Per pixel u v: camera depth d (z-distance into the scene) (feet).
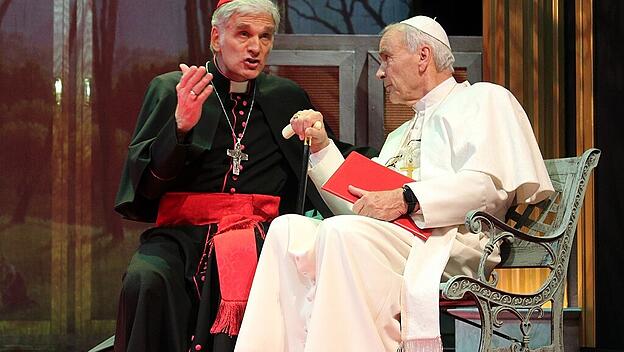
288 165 23.40
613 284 28.07
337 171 20.15
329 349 18.02
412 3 33.96
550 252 19.63
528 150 20.24
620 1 28.35
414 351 18.30
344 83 31.55
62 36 32.60
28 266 32.09
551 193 20.51
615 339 27.86
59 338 32.14
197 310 21.06
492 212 19.94
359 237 18.58
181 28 33.24
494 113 20.63
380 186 20.06
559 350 19.76
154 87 23.15
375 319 18.57
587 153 20.34
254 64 22.29
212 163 22.58
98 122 32.65
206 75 20.80
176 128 20.76
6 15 32.37
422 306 18.35
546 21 30.48
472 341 26.96
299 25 33.91
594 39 28.84
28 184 32.19
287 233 19.65
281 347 19.42
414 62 21.57
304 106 24.16
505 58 30.71
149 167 21.35
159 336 20.49
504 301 18.86
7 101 32.24
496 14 30.78
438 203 19.31
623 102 28.12
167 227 22.03
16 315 31.99
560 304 19.85
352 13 33.99
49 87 32.48
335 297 18.34
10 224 32.04
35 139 32.32
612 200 28.19
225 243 21.15
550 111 30.25
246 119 23.08
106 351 25.38
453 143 20.49
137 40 33.04
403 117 31.65
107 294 32.45
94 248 32.48
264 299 19.52
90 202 32.50
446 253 19.24
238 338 19.33
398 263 19.16
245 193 22.67
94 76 32.73
